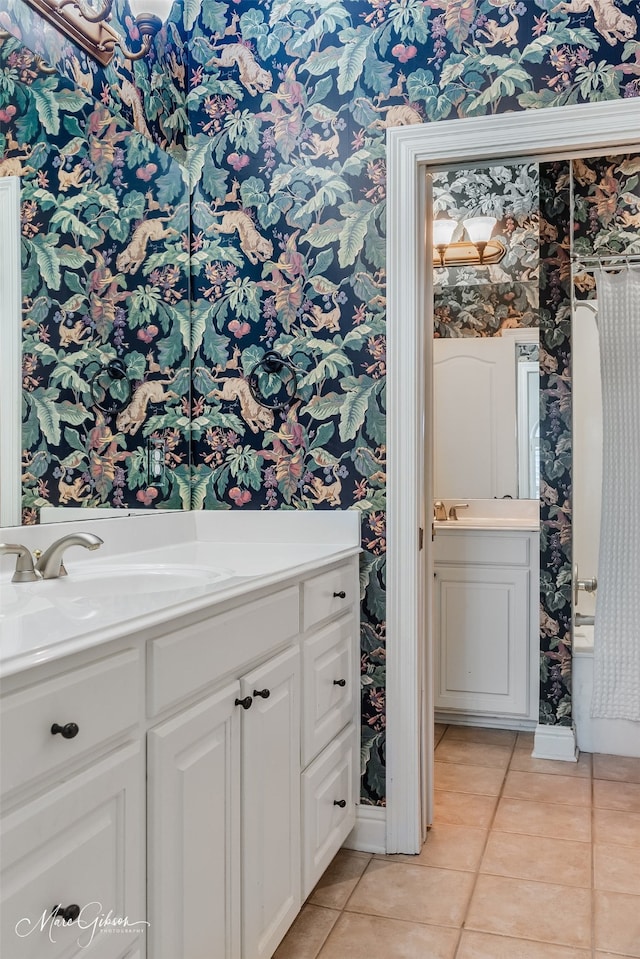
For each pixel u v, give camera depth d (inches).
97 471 77.5
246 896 58.7
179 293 93.0
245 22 93.1
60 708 38.7
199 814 51.9
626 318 115.3
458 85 85.0
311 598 73.5
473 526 133.8
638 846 88.4
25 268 67.3
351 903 76.9
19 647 37.4
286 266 91.7
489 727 133.9
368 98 88.2
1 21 65.0
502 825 94.6
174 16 92.9
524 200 148.6
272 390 92.3
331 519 89.2
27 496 67.6
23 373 67.1
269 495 92.4
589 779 109.5
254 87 92.8
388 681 87.7
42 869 37.6
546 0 82.4
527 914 74.5
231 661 56.9
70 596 55.9
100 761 42.6
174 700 49.3
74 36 74.4
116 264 80.7
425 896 78.1
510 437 149.4
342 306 89.4
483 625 131.5
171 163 91.6
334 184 89.6
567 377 118.5
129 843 44.8
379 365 88.1
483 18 84.3
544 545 119.1
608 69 80.6
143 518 83.1
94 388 77.0
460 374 152.0
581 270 127.1
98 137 77.9
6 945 35.1
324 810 76.3
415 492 87.2
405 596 87.3
